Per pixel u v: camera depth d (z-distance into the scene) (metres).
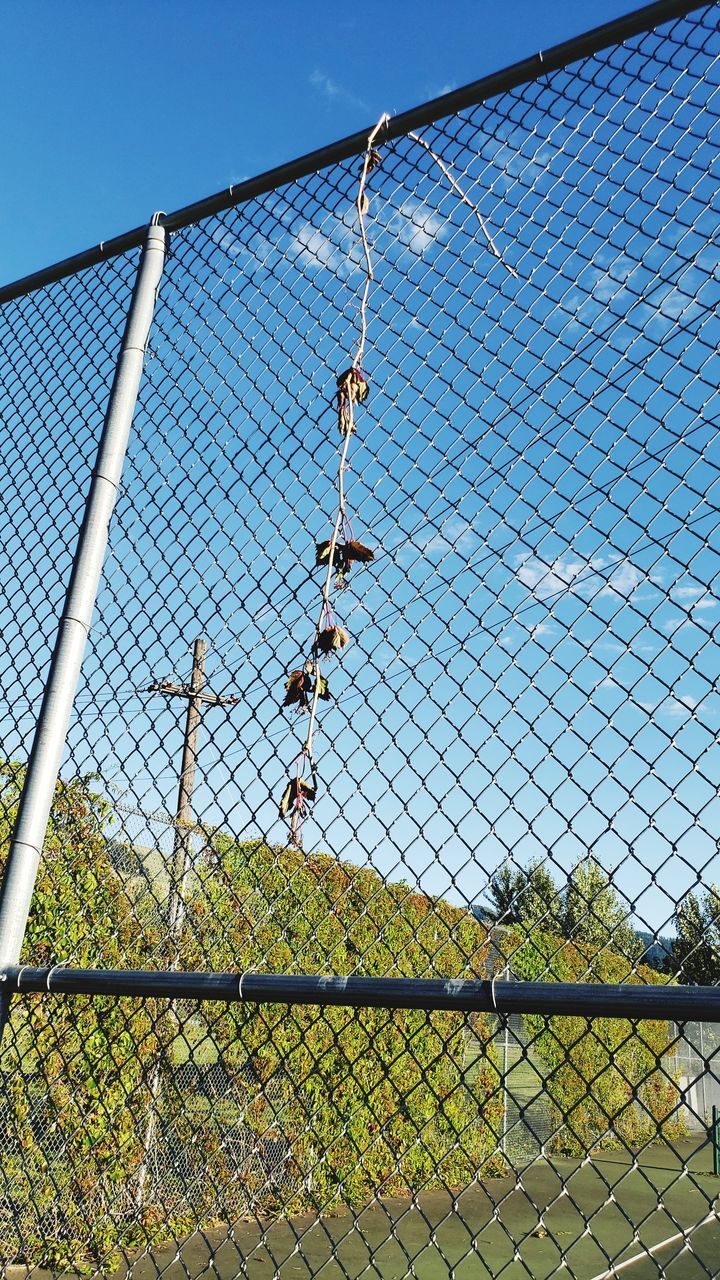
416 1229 6.61
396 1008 1.39
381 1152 6.12
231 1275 4.75
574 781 1.33
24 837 1.76
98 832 1.89
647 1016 1.19
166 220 2.20
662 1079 8.38
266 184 2.05
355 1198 6.53
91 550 1.94
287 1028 3.99
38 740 1.81
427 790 1.44
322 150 1.96
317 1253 5.66
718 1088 11.85
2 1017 1.69
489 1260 6.15
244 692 1.66
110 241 2.28
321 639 1.61
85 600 1.91
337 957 4.78
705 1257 6.58
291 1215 6.00
